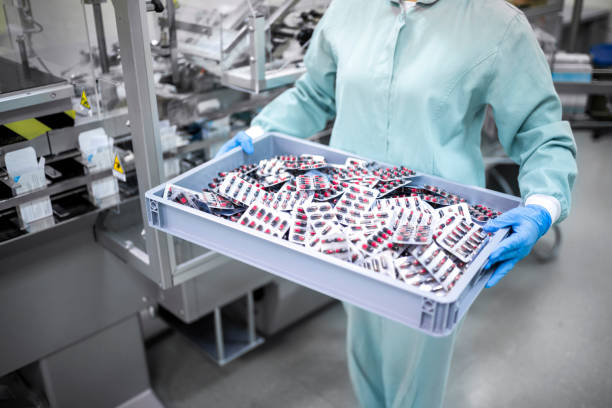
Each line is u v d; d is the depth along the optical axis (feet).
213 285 6.73
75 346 6.35
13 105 4.58
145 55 4.38
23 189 5.07
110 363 6.77
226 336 8.35
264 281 7.41
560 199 3.90
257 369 7.86
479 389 7.41
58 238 5.57
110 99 5.03
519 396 7.31
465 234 3.68
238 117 6.69
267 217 3.86
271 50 5.87
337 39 4.94
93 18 4.78
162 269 5.34
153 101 4.59
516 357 7.93
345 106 4.92
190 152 6.16
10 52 5.11
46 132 5.10
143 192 5.03
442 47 4.37
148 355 8.13
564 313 8.75
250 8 5.37
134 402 7.20
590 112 10.69
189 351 8.20
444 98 4.36
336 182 4.38
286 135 5.13
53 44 5.00
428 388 5.19
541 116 4.24
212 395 7.45
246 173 4.54
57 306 5.93
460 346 8.11
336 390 7.51
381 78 4.62
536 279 9.48
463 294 3.20
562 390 7.39
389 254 3.40
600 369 7.72
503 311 8.78
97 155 5.41
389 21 4.65
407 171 4.49
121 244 5.68
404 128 4.62
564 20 14.73
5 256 5.26
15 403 6.55
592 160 13.41
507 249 3.50
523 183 4.13
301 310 8.39
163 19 5.65
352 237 3.65
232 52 5.72
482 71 4.25
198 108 6.16
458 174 4.59
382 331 5.25
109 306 6.38
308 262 3.43
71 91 4.90
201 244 3.93
